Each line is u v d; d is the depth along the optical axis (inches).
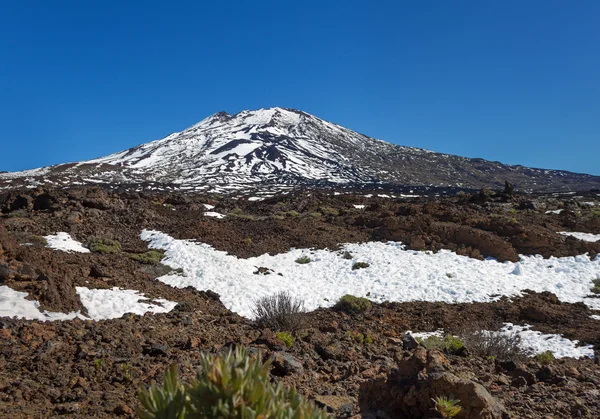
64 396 189.8
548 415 182.4
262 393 71.6
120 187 2524.6
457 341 332.2
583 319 521.3
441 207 1032.2
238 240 847.7
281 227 939.3
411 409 148.7
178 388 76.5
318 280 677.3
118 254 694.5
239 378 71.0
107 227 856.3
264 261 755.4
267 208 1237.7
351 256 775.7
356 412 171.8
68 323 312.8
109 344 267.0
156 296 478.9
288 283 652.1
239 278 638.5
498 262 748.0
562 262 738.2
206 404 71.3
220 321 405.4
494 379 234.5
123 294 441.4
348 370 237.8
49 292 360.8
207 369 74.0
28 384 198.7
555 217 1039.0
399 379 157.8
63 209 897.5
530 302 578.9
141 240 814.5
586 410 189.3
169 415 71.9
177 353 267.9
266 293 591.2
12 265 394.9
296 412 73.6
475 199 1275.8
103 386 205.9
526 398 204.8
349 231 937.5
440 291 623.8
